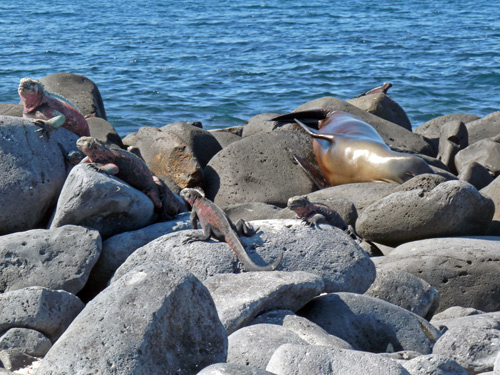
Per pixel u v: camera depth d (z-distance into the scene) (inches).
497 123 927.7
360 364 266.7
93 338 268.7
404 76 1614.2
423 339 371.2
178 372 273.4
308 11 3186.5
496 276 470.9
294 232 425.1
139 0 3818.9
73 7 3371.1
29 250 423.8
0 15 2955.2
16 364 328.2
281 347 277.3
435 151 900.6
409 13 3112.7
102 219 454.3
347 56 1888.5
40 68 1680.6
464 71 1665.8
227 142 836.0
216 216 418.0
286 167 725.9
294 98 1385.3
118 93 1403.8
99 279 444.1
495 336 332.2
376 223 546.6
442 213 523.2
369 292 429.7
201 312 284.4
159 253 414.3
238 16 2965.1
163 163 732.7
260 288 360.5
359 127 804.6
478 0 3833.7
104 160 465.1
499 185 604.7
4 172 475.5
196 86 1483.8
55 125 505.7
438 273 479.2
